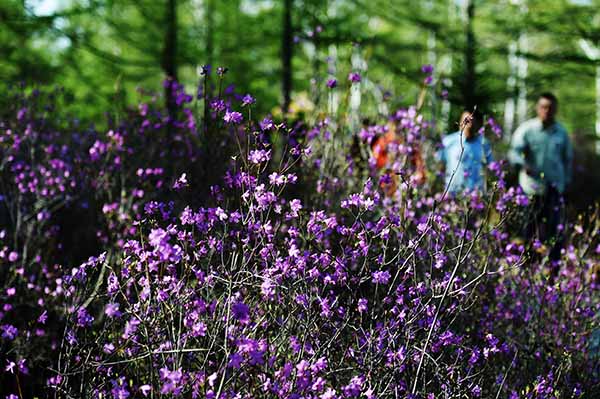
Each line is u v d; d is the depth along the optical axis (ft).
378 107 19.85
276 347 9.37
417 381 9.86
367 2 57.36
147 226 14.34
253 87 59.26
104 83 54.13
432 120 20.97
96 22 55.36
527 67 69.51
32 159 17.81
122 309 12.19
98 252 17.24
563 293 14.40
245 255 10.59
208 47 63.05
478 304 13.35
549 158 24.12
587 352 13.51
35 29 46.93
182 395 8.74
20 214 16.42
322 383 8.41
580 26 56.34
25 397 12.68
